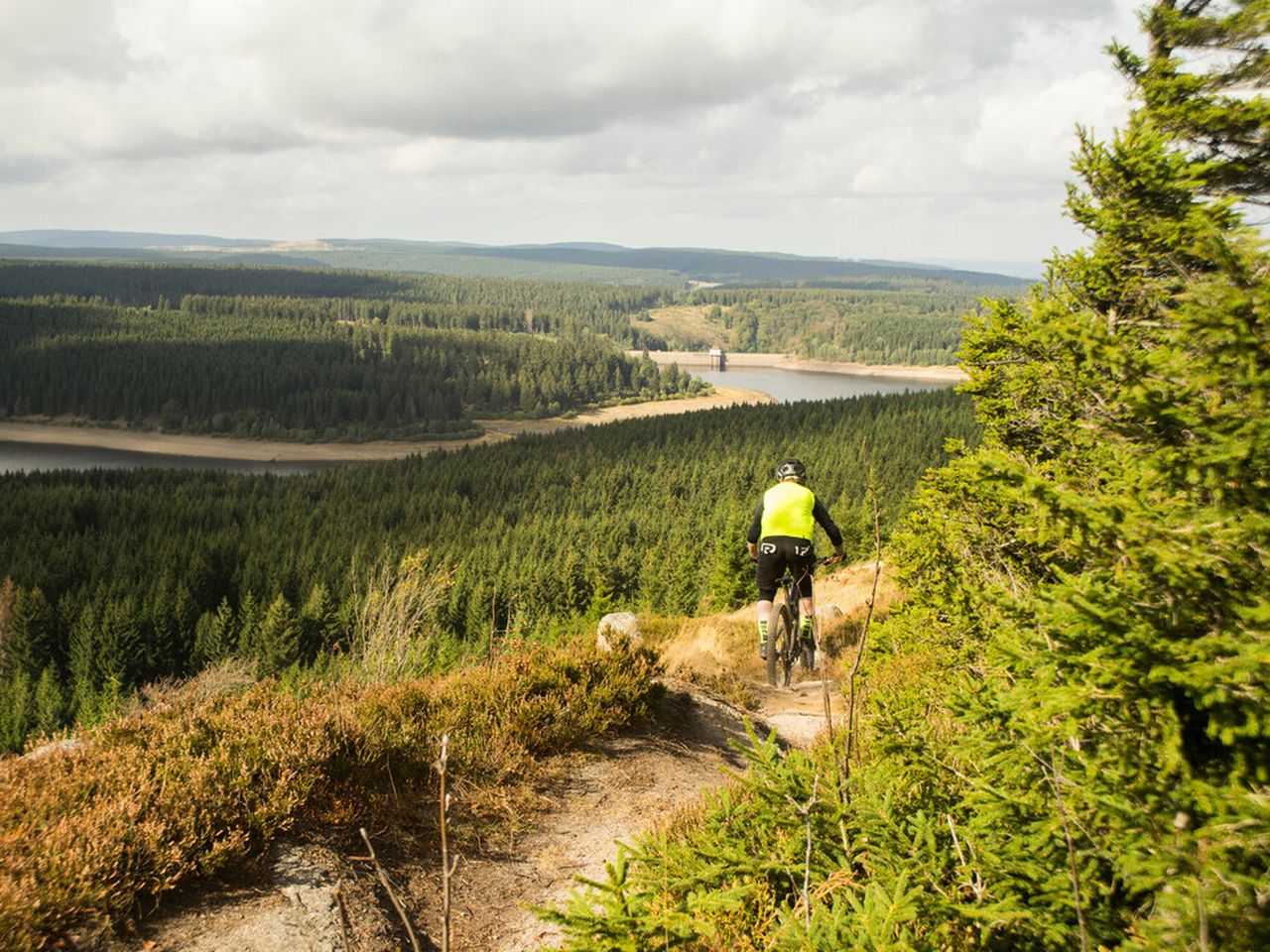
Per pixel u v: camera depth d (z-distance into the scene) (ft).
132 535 360.07
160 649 247.70
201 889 12.73
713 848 10.77
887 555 28.66
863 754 13.98
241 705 18.72
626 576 294.25
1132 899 8.29
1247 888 5.93
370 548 335.26
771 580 22.81
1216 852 6.40
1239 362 6.77
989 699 9.82
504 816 17.70
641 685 25.26
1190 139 22.41
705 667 41.06
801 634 22.56
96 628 237.66
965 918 8.47
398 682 23.66
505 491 513.04
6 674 208.23
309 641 224.74
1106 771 7.55
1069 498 7.62
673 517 451.53
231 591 315.58
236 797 14.52
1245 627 6.62
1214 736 7.08
